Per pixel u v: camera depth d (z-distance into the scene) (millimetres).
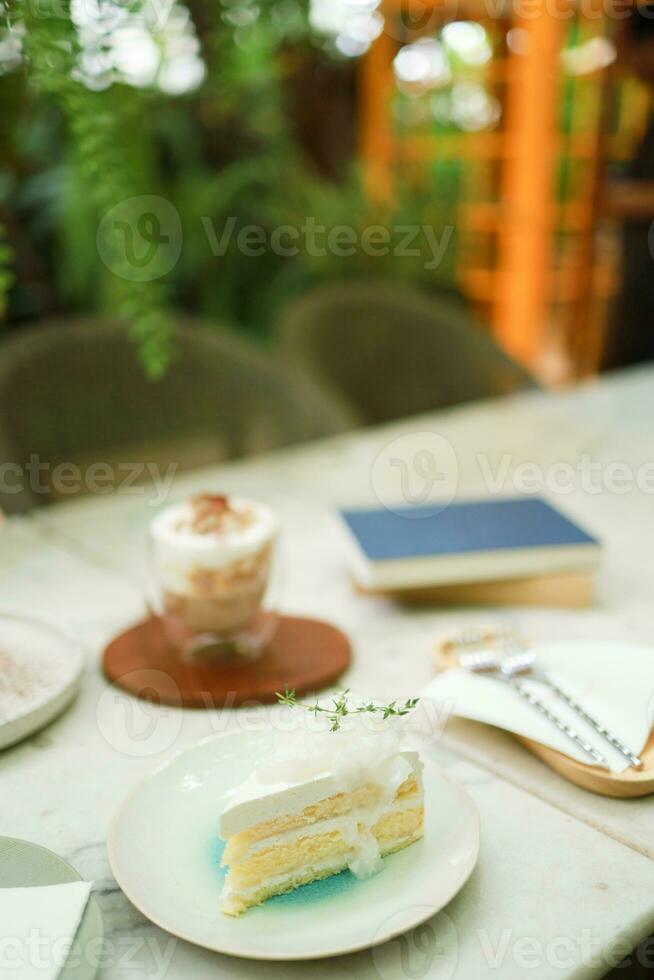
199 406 1625
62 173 2314
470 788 658
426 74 3490
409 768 555
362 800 543
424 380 1989
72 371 1494
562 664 783
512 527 1017
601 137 2961
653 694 730
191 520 840
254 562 817
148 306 1127
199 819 589
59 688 747
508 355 1976
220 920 505
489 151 3465
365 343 1943
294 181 3213
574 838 604
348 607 963
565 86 3244
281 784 528
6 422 1405
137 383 1559
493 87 3426
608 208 3025
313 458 1469
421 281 3275
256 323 3189
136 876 530
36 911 500
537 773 678
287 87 3408
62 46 834
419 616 943
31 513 1247
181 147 2961
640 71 2807
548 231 3395
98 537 1156
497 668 784
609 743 679
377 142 3639
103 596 982
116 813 579
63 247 2477
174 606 831
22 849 556
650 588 1010
